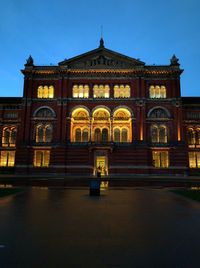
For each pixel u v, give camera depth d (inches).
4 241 292.4
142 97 1995.6
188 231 341.1
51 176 1726.1
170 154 1927.9
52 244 282.5
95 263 229.9
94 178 1541.6
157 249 267.9
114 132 2015.3
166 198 711.1
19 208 521.7
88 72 2058.3
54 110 2017.7
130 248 270.7
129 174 1891.0
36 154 1974.7
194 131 2165.4
